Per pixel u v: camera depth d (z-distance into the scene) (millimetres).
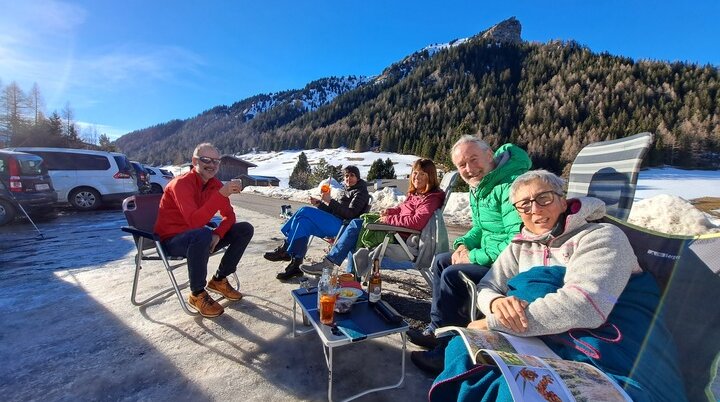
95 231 5516
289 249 3096
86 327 2225
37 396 1575
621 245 1236
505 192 1955
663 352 1116
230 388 1654
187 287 2924
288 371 1801
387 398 1621
